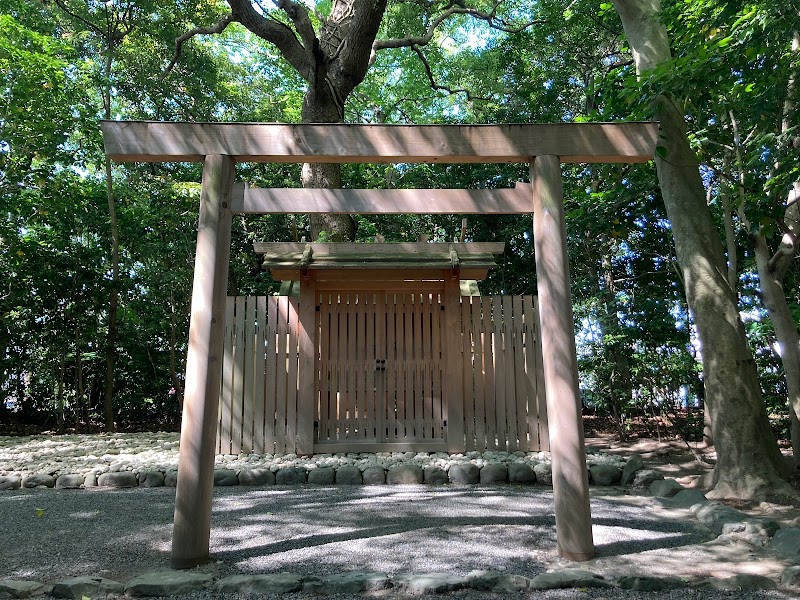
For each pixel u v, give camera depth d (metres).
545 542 3.74
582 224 8.58
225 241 3.62
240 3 10.27
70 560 3.44
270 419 7.01
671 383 8.92
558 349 3.57
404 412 7.19
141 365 12.71
